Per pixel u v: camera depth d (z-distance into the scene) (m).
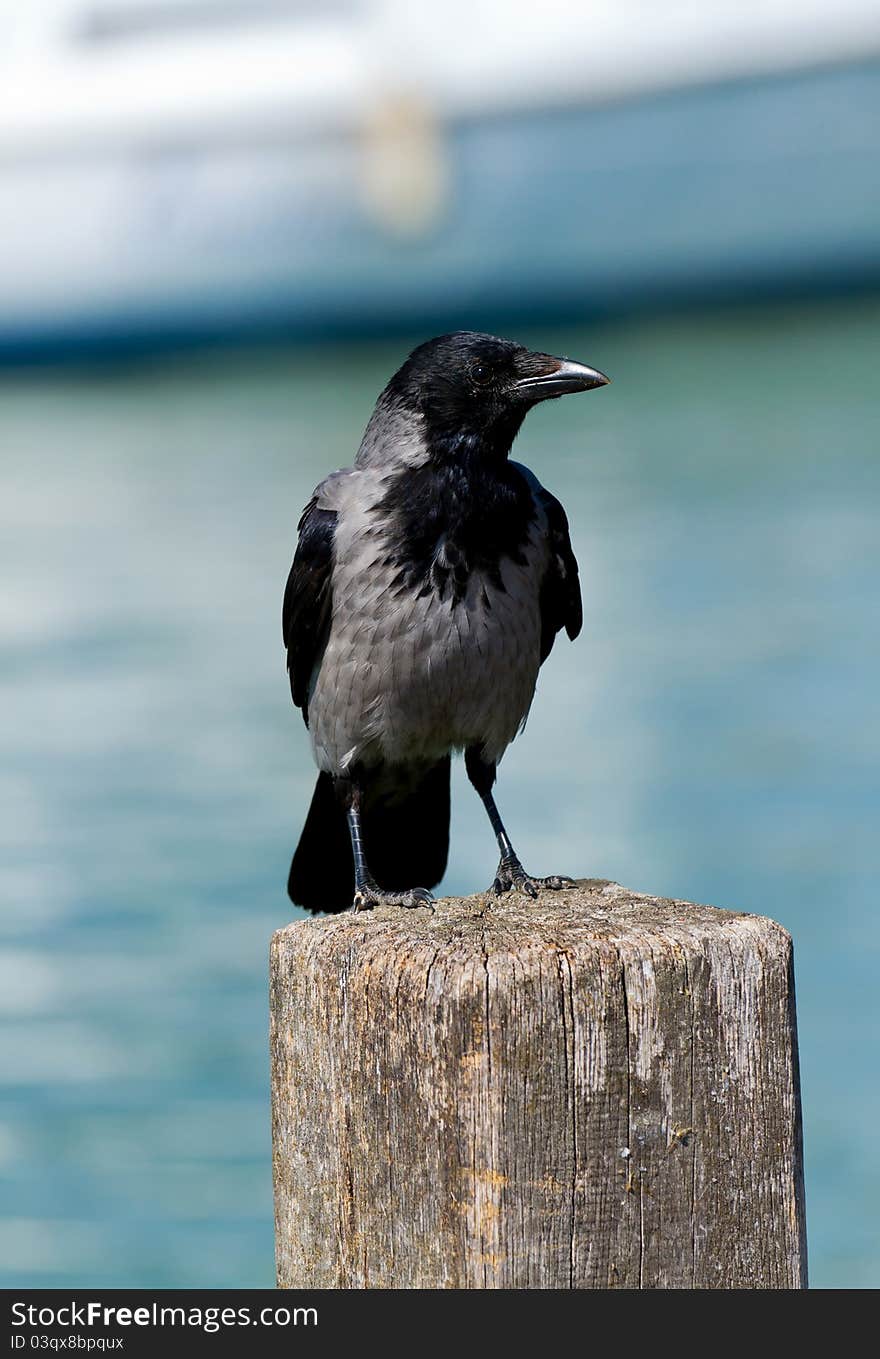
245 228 53.00
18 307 54.56
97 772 15.72
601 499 27.58
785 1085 3.46
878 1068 9.49
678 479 29.08
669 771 14.77
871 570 21.61
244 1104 9.65
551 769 15.17
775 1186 3.44
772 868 12.39
